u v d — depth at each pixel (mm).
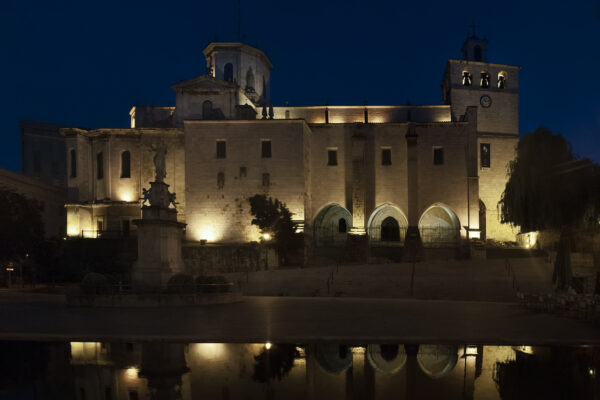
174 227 26609
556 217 39688
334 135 59750
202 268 47812
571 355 10758
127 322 16750
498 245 59844
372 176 59125
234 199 55000
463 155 58500
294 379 8461
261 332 14023
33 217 48719
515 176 43719
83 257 47500
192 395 7469
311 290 33688
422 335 13344
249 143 55531
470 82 67250
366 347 11789
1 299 28359
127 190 57938
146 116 67375
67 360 10234
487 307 23406
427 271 38188
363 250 54656
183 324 16125
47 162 79188
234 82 61875
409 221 56625
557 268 25641
